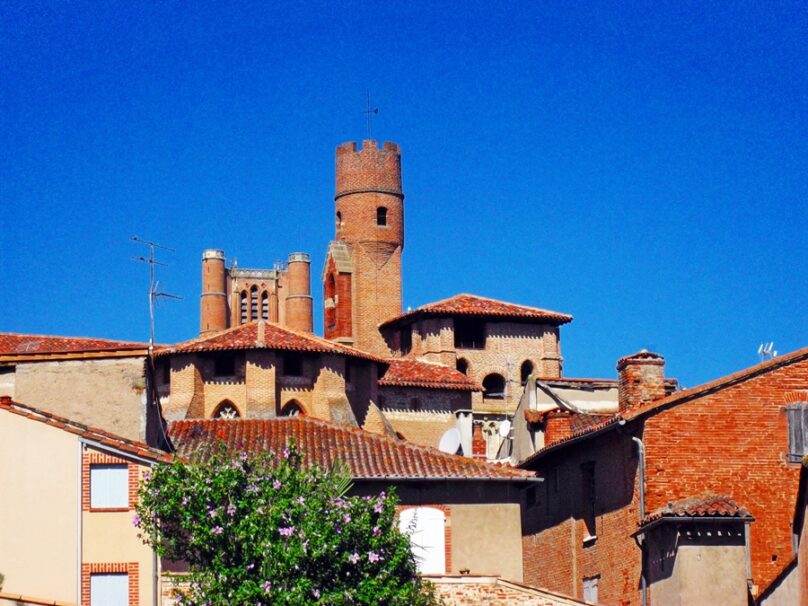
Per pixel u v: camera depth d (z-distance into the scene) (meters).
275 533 42.28
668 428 49.56
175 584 44.19
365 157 137.50
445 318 108.19
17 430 45.50
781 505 49.34
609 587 51.62
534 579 58.69
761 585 48.44
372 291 135.50
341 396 82.94
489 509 51.12
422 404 91.25
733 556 46.31
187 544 43.09
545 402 64.19
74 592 44.34
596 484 53.19
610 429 50.53
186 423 57.06
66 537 44.72
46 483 45.12
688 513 46.19
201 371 81.00
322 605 41.47
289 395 82.00
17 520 44.97
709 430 49.69
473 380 99.38
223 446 47.00
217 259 167.12
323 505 43.09
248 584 41.56
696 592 45.97
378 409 86.06
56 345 73.44
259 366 80.56
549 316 109.81
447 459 52.03
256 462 44.66
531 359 109.62
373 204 137.00
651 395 52.97
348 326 134.25
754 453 49.59
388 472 50.62
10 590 44.50
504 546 50.91
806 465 40.91
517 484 51.41
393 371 92.31
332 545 42.06
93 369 50.69
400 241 137.75
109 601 44.44
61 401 50.50
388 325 115.19
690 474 49.31
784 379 50.12
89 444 45.28
